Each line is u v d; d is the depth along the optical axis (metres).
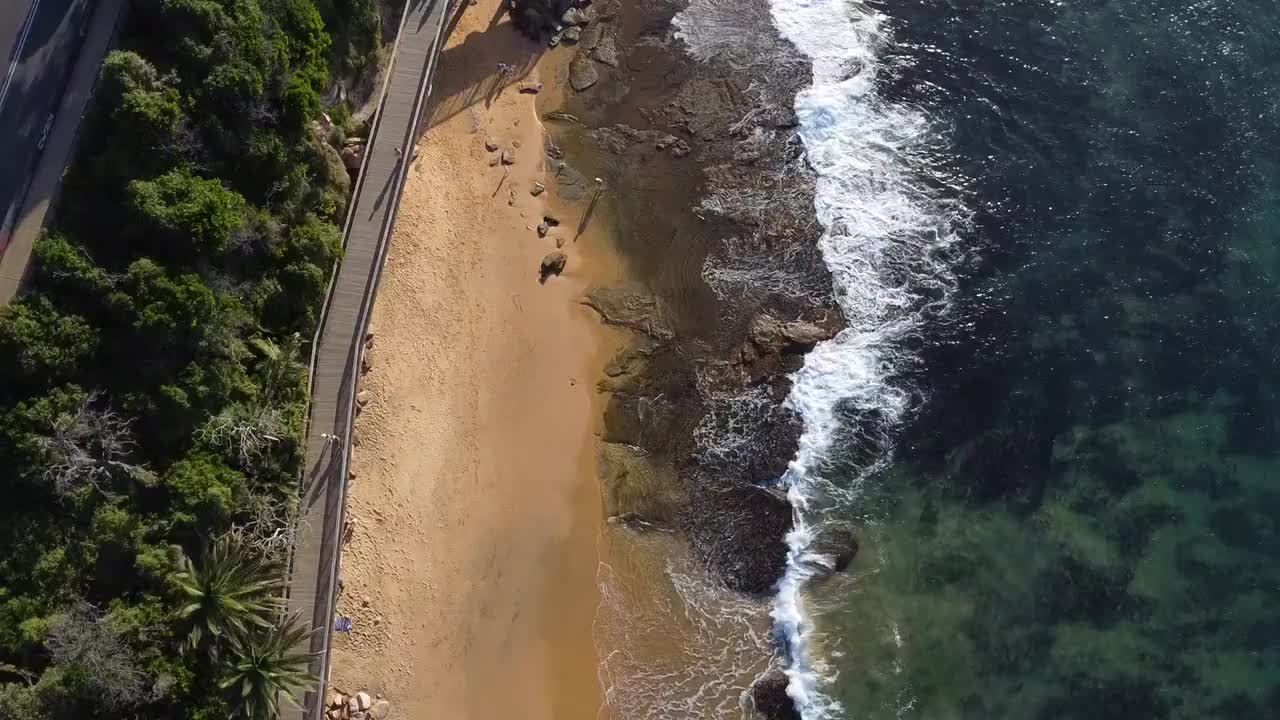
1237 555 30.58
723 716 28.77
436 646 29.05
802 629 29.80
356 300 30.67
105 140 24.97
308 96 28.66
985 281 35.41
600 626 29.81
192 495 24.55
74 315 23.69
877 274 35.59
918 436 32.88
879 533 31.44
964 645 29.70
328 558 27.56
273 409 27.64
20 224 23.94
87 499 23.36
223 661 24.16
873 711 28.84
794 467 32.28
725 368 33.81
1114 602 30.09
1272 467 31.80
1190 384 33.16
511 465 31.73
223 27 26.09
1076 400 33.19
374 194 32.19
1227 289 34.59
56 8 25.86
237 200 26.77
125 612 23.14
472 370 32.91
